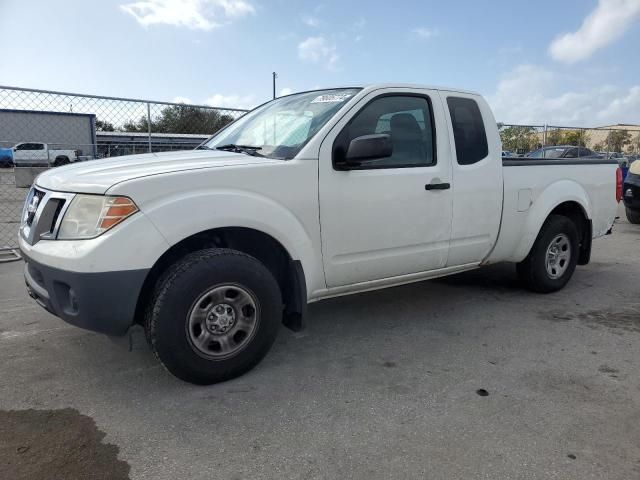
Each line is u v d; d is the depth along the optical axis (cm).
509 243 454
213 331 296
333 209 338
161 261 302
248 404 284
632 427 263
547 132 1541
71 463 229
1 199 988
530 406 284
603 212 545
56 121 888
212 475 222
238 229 306
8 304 459
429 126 393
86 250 263
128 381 311
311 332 399
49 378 314
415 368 334
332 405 284
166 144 889
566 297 498
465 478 221
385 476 222
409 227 377
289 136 356
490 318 434
